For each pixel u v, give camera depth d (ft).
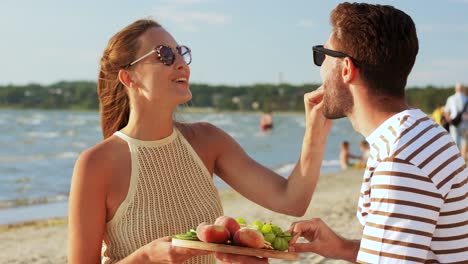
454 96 54.24
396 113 7.88
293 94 501.15
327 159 98.89
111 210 9.53
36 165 85.05
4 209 45.85
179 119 10.57
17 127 213.87
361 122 8.10
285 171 76.84
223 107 503.20
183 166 10.03
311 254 22.34
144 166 9.66
